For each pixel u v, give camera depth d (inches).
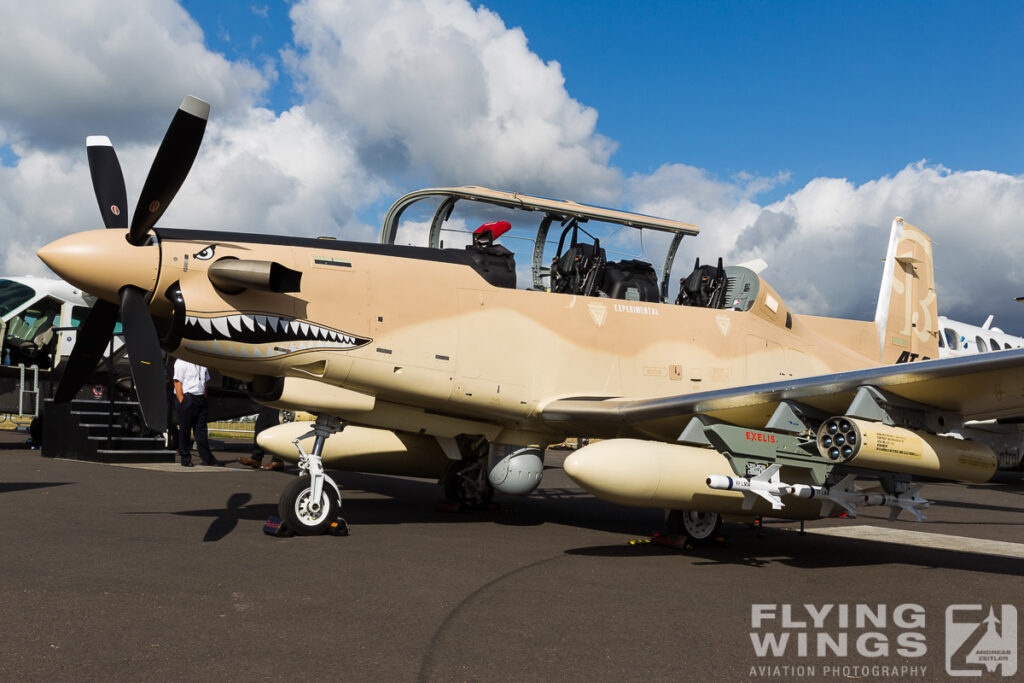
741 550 235.1
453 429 270.5
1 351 503.5
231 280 214.1
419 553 198.2
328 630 125.9
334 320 234.1
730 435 207.5
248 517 240.2
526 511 310.7
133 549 181.9
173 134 202.8
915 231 422.6
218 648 114.0
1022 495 490.3
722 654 123.3
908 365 196.2
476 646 121.2
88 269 209.3
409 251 259.8
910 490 227.6
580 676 109.7
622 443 210.7
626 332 286.0
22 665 103.1
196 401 413.4
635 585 173.6
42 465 363.3
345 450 287.4
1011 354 178.9
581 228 294.7
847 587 181.2
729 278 331.9
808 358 333.1
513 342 263.3
